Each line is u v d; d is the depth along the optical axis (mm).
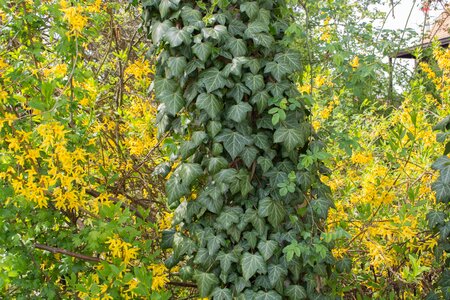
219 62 2643
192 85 2689
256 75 2627
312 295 2797
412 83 4305
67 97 2920
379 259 3314
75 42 3012
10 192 2766
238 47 2602
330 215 3555
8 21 2979
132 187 3938
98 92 3369
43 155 2932
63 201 2816
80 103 3215
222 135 2637
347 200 3682
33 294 2965
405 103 4098
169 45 2695
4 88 2908
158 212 3713
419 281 3539
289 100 2625
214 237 2723
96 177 3441
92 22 3691
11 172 2820
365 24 4367
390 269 3379
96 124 3449
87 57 4578
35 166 2877
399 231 3236
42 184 2850
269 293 2652
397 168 3588
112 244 2799
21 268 2701
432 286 3566
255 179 2732
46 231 3104
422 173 3480
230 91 2625
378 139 4281
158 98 2730
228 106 2656
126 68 3939
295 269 2705
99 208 3010
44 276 3076
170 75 2725
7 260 2611
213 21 2598
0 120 2693
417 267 2979
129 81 4281
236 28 2641
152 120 3570
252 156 2648
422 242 3387
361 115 4699
